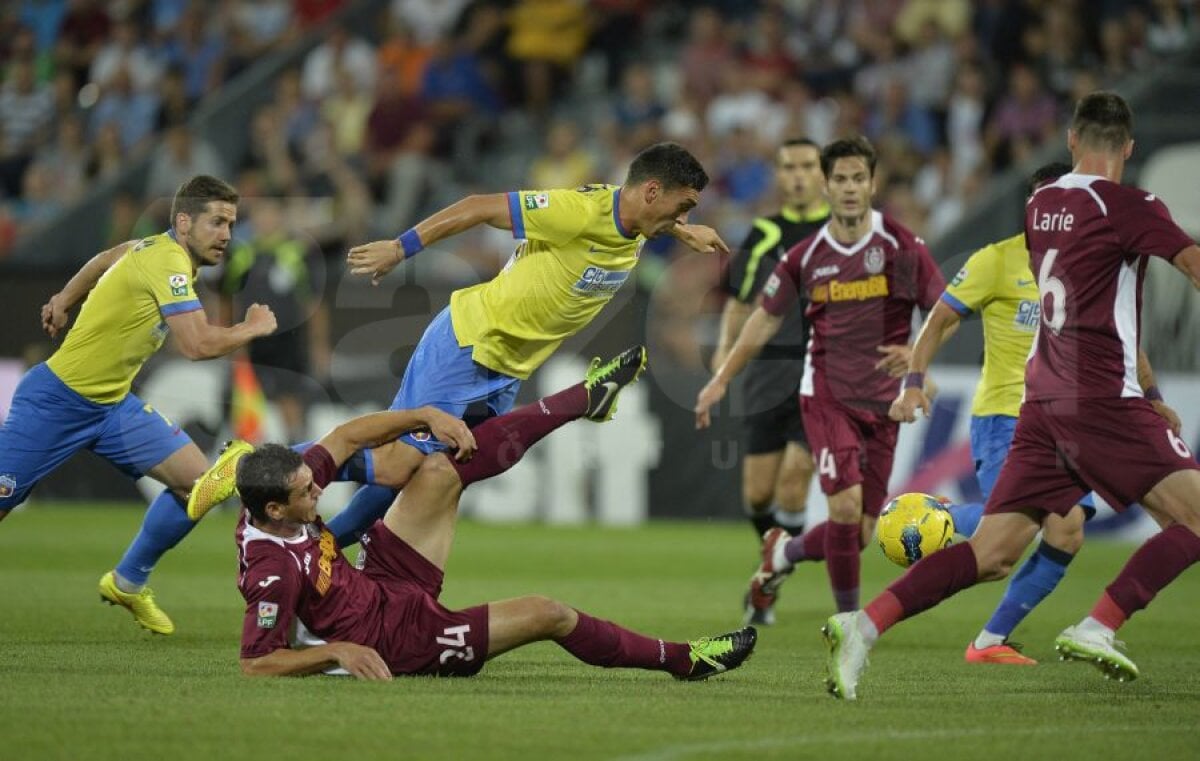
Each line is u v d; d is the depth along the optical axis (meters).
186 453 26.95
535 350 25.52
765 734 18.06
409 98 65.62
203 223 25.88
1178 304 48.41
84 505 56.31
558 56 69.69
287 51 70.50
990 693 21.64
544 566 41.19
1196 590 37.84
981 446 27.67
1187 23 61.16
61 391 26.52
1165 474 21.02
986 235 52.41
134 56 74.00
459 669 21.53
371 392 51.72
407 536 21.81
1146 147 50.47
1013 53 60.72
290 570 20.94
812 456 30.42
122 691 20.17
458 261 55.41
